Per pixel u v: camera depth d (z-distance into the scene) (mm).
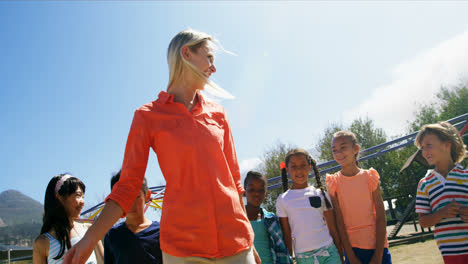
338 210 3197
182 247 1204
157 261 2436
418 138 3010
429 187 2842
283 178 3971
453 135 2857
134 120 1368
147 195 2730
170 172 1308
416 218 20422
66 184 2785
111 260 2557
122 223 2652
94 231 1128
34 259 2617
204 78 1458
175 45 1505
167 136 1325
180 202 1252
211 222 1236
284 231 3318
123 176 1277
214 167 1330
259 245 3277
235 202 1340
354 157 3291
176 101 1461
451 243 2572
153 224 2635
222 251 1229
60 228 2658
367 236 3031
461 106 25219
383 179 23172
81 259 1070
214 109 1581
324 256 2961
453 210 2492
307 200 3242
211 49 1521
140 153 1312
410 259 8516
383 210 3074
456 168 2777
